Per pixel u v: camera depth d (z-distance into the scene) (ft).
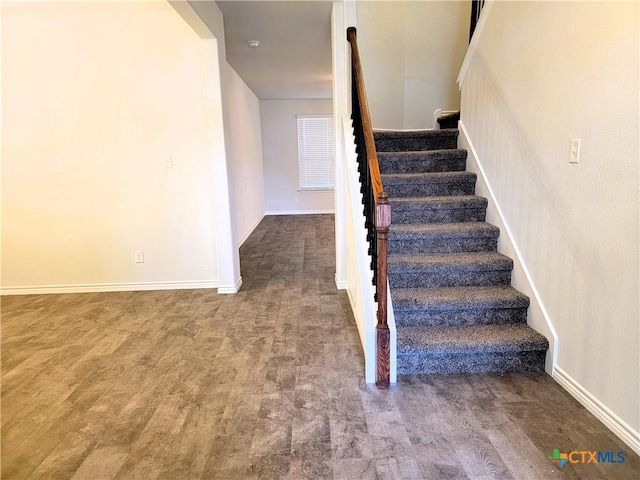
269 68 18.51
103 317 10.87
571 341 6.73
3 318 10.86
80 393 7.23
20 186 12.60
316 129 28.66
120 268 13.15
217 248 12.62
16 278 13.00
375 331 7.22
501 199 9.02
